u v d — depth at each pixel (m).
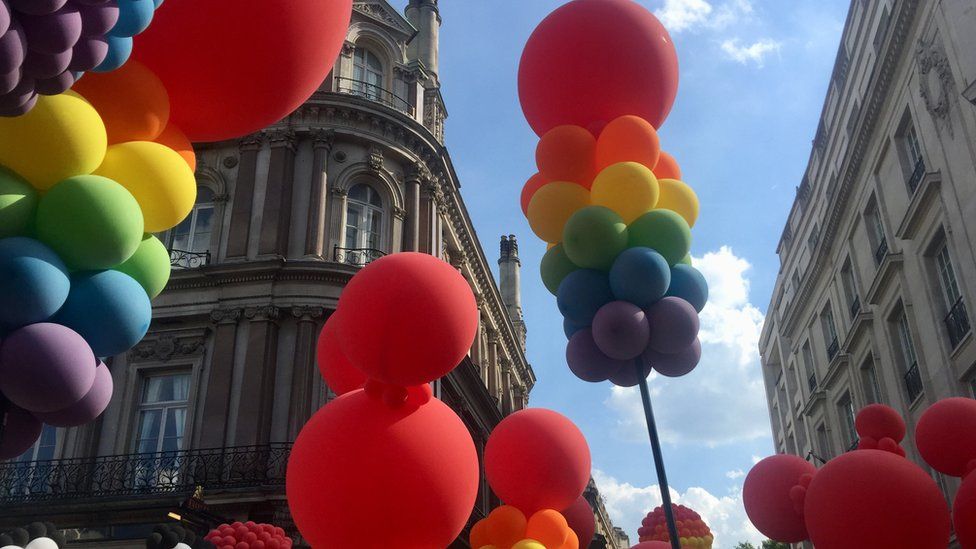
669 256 6.13
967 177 14.89
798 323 29.84
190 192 3.93
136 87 3.68
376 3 21.94
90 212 3.39
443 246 23.70
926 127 16.66
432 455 3.60
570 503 6.47
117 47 3.34
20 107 3.07
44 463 15.73
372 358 3.48
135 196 3.73
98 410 3.80
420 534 3.54
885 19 20.05
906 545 5.24
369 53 21.56
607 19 6.12
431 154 20.88
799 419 31.66
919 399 17.98
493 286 29.64
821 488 5.61
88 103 3.48
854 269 22.67
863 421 6.44
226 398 16.33
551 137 6.27
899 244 19.06
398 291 3.45
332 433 3.63
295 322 17.30
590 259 6.10
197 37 3.76
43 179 3.44
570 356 6.47
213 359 16.73
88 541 14.27
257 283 17.36
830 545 5.47
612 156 6.19
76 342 3.39
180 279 17.47
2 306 3.24
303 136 19.02
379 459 3.53
